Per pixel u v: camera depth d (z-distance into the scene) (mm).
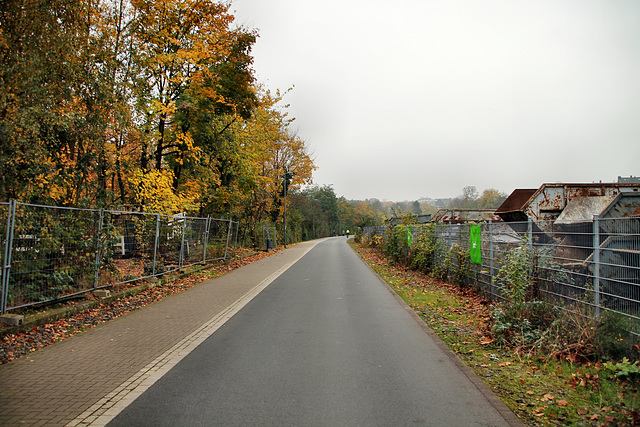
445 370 4895
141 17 15344
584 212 11641
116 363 5164
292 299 9875
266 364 5109
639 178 17266
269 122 29500
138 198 14781
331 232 106688
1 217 6473
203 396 4125
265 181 31266
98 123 10047
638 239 4746
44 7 8211
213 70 18703
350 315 8039
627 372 4090
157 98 16578
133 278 10758
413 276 14156
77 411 3775
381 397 4098
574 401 3949
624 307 4949
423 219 26109
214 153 21875
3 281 6484
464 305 8859
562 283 6164
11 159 7934
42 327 6668
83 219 8648
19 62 7949
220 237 19094
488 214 22141
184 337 6402
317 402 3973
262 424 3510
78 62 9570
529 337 5715
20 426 3477
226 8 17125
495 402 3975
